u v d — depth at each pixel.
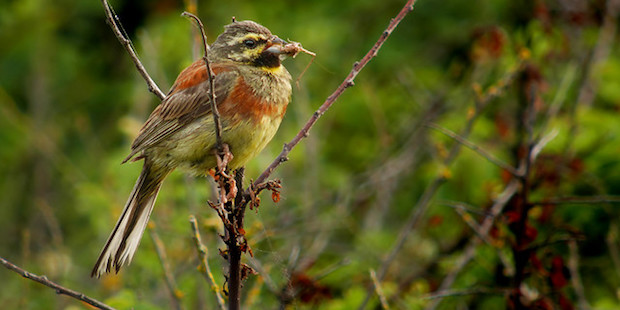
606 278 11.07
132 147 8.98
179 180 11.69
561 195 11.09
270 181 7.19
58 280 11.66
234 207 7.20
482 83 13.79
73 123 17.02
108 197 12.64
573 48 13.91
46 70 17.47
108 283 11.16
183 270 10.62
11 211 15.85
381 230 13.43
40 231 14.61
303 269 11.14
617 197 9.62
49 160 16.03
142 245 10.88
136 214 8.73
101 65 18.36
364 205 14.89
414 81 15.65
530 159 9.54
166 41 15.23
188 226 10.65
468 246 11.09
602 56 13.77
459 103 14.64
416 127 14.50
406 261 12.30
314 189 13.16
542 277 9.63
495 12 15.40
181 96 8.82
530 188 10.73
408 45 16.69
